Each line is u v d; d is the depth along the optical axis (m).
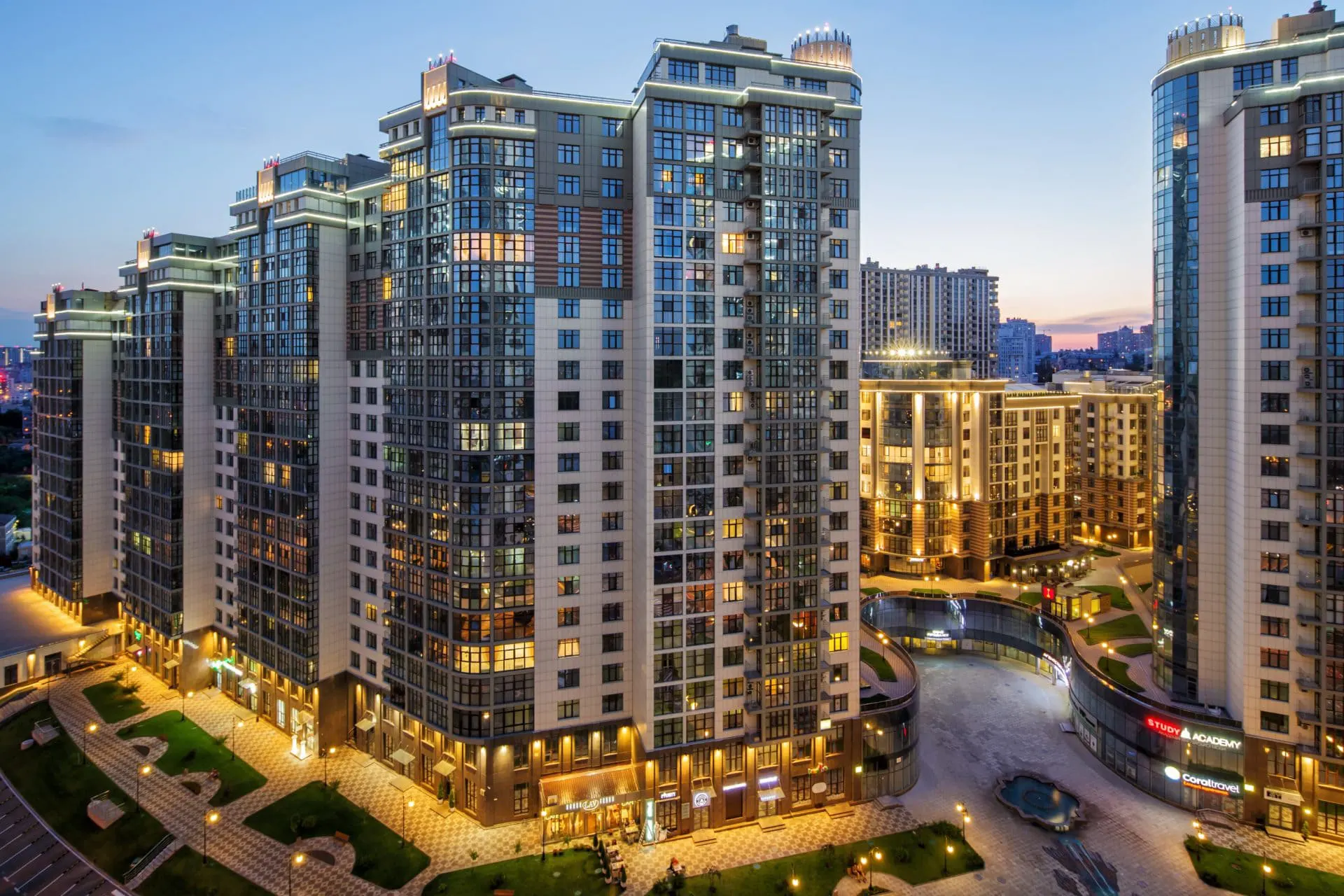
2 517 193.50
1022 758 96.88
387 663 93.12
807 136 83.06
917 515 149.75
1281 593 79.31
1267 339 79.56
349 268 97.94
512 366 81.12
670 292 79.25
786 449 82.56
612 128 84.25
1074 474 162.62
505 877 73.62
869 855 76.75
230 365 112.44
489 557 80.69
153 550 118.75
